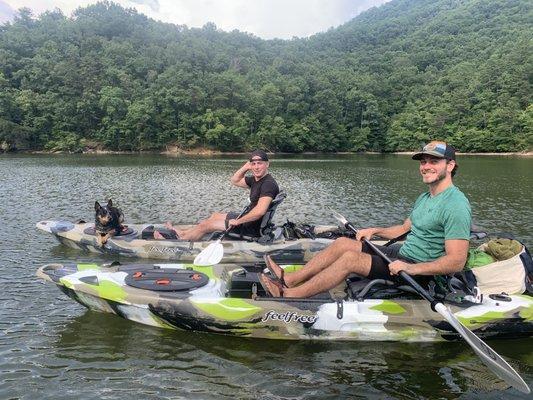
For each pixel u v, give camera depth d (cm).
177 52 9550
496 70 8150
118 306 507
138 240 792
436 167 436
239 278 525
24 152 6244
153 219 1232
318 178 2634
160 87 7625
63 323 515
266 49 13238
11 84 7338
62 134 6588
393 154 7375
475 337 405
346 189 2025
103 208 811
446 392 399
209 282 532
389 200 1658
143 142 6888
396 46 14362
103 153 6400
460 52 11775
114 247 797
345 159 5416
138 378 409
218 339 482
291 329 472
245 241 755
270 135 7506
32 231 981
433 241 452
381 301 478
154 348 462
